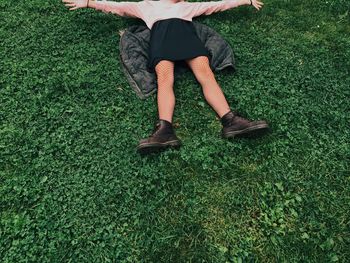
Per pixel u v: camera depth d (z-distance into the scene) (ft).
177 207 12.66
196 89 15.81
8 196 12.70
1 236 11.84
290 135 14.44
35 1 19.10
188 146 14.10
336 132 14.60
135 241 11.94
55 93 15.55
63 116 14.87
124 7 17.20
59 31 17.79
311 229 12.23
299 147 14.16
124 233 12.12
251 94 15.64
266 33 18.24
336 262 11.55
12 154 13.79
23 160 13.61
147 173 13.25
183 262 11.56
